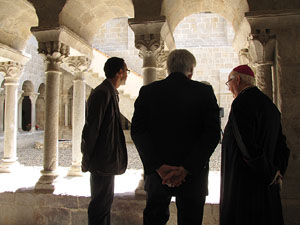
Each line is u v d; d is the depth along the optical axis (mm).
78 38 3621
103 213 2312
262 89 2711
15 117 4258
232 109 1794
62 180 3598
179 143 1537
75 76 4062
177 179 1480
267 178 1697
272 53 2709
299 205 2541
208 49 10797
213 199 2789
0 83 8977
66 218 2889
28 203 2984
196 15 11148
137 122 1595
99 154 2264
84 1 3273
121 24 12062
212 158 6879
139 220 2750
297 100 2611
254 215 1725
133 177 3770
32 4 3168
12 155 4195
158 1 2822
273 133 1731
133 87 9383
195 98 1545
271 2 2615
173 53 1669
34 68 11062
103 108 2236
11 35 3922
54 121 3266
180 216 1610
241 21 3098
